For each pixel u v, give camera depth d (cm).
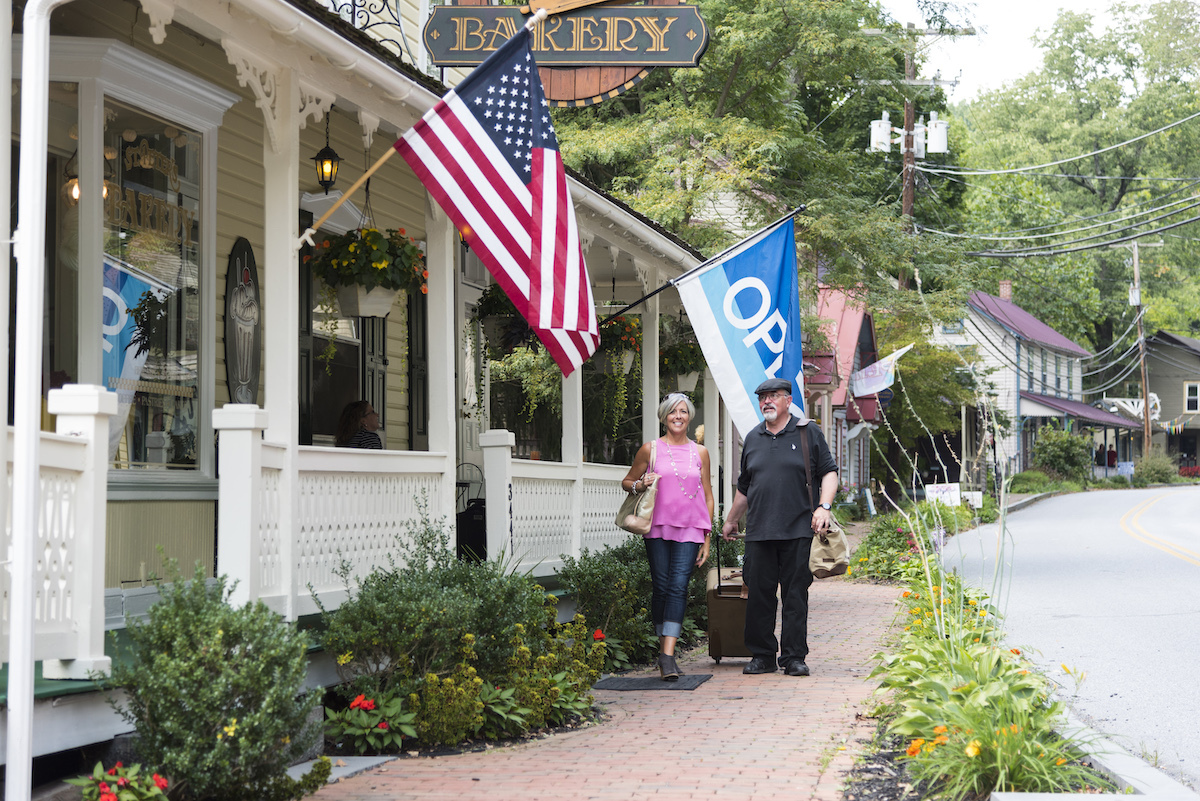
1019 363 5881
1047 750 552
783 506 944
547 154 723
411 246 879
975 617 912
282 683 494
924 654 713
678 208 2316
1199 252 7650
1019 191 6538
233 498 625
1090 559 2095
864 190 3281
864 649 1089
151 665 493
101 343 699
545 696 733
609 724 750
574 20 1170
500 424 1508
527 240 713
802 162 2592
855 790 561
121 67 709
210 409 791
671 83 2670
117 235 719
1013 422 5550
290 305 697
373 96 785
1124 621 1273
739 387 1016
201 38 785
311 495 722
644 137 2372
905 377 3553
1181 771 665
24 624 430
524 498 1000
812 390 2988
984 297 5962
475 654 714
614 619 1019
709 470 983
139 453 729
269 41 674
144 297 740
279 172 698
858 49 2552
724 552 1382
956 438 4825
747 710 784
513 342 1226
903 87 3394
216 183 816
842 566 933
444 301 880
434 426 877
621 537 1256
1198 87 7106
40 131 439
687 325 1639
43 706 493
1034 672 805
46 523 499
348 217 1066
